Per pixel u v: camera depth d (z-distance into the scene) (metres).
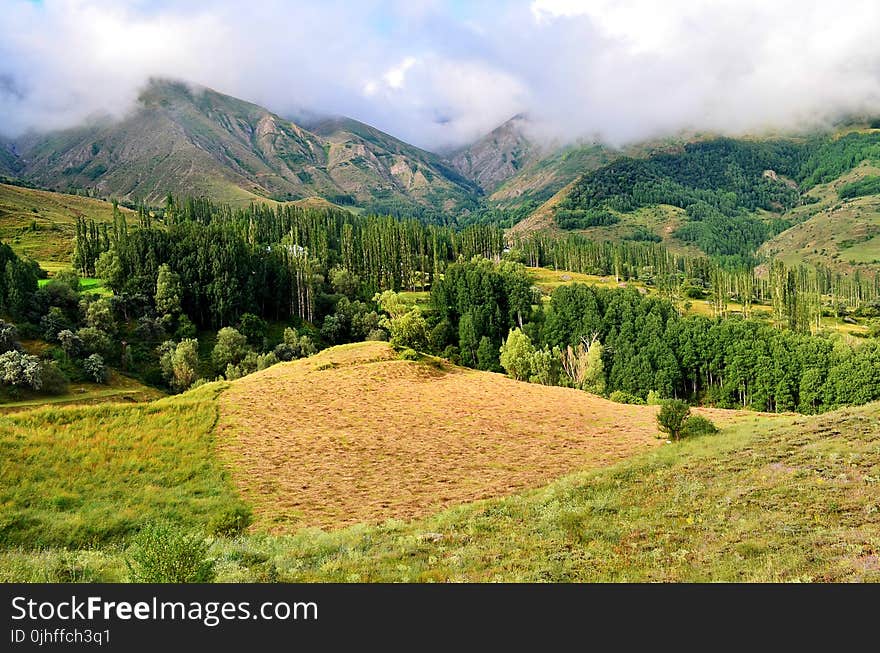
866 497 22.28
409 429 51.78
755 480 26.59
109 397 102.12
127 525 30.14
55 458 38.69
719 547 19.39
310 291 167.25
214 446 45.44
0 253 142.12
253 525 30.48
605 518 24.44
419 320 99.56
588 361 116.94
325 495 35.72
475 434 50.22
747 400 117.88
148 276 147.12
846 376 98.75
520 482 35.75
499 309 163.62
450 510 29.80
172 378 119.81
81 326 124.50
